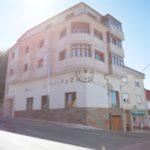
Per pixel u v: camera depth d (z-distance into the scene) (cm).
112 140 1188
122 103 2847
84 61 2241
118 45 2970
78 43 2341
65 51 2442
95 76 2395
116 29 2911
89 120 2148
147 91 3812
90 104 2214
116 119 2622
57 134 1284
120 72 2758
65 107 2323
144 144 1117
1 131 1278
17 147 805
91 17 2427
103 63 2484
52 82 2559
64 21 2525
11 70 3447
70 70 2309
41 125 1816
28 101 2905
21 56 3173
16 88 3212
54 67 2527
